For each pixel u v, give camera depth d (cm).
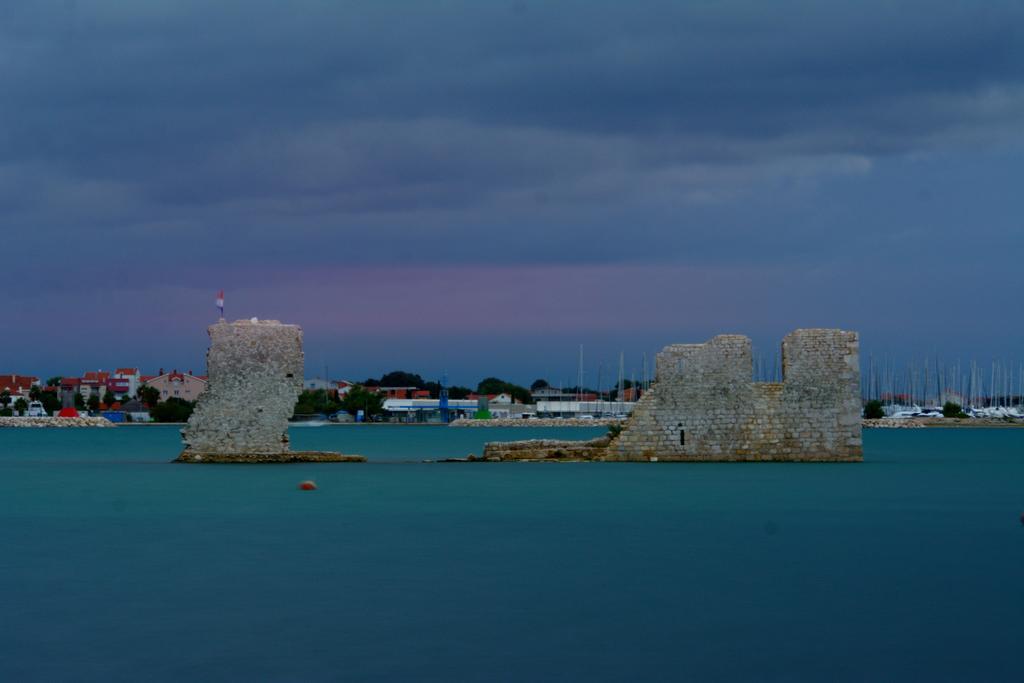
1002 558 3438
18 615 2719
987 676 2236
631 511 4584
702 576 3159
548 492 5328
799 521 4272
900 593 2928
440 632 2553
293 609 2767
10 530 4125
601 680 2220
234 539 3872
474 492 5359
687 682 2206
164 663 2328
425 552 3578
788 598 2877
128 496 5344
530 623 2631
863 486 5562
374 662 2334
